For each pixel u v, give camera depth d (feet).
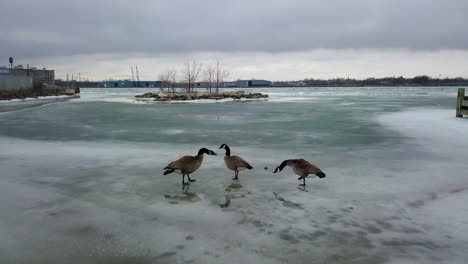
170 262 11.28
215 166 24.45
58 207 16.40
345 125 46.42
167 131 42.32
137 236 13.24
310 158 26.71
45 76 437.17
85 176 21.83
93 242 12.78
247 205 16.60
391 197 17.60
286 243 12.63
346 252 11.94
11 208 16.26
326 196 17.83
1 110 78.38
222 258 11.50
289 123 49.47
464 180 20.42
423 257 11.59
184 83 166.30
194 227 14.06
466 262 11.26
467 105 49.55
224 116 61.05
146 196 17.98
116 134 40.11
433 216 15.10
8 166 24.45
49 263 11.30
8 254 11.89
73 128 45.80
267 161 25.86
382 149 29.96
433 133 37.76
